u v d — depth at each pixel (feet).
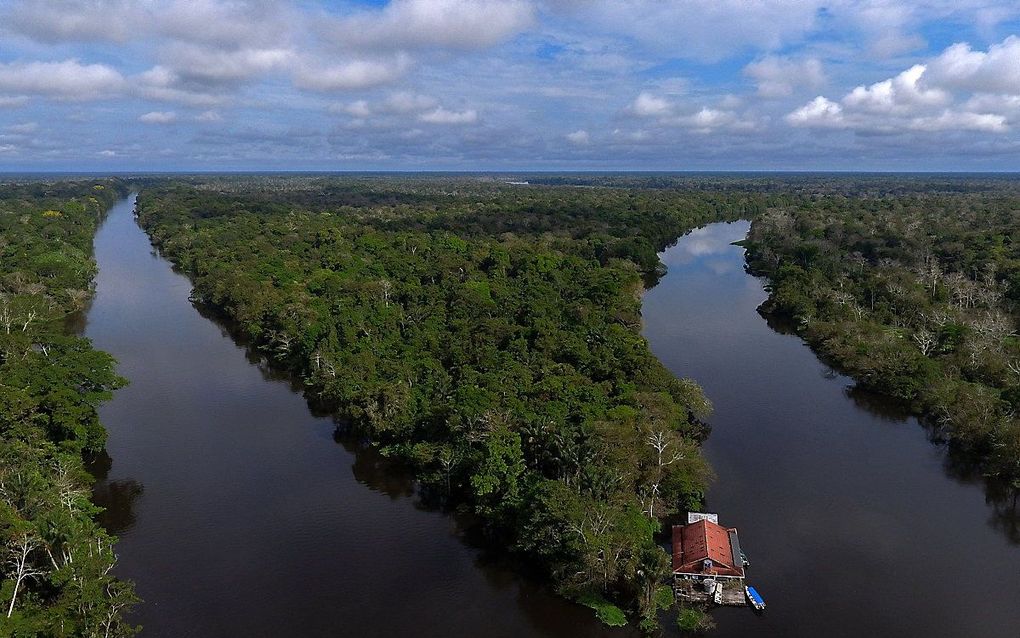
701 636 207.92
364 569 240.73
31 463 244.42
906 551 252.01
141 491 291.38
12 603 182.50
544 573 234.79
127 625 200.34
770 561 244.01
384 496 288.51
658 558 212.02
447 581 234.58
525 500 243.19
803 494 288.92
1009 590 231.50
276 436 343.05
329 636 209.77
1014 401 325.83
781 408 375.25
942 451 329.31
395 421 317.83
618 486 250.16
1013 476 291.79
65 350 342.64
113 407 377.91
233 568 241.14
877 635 209.67
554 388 317.42
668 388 343.26
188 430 349.82
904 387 374.63
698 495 277.44
